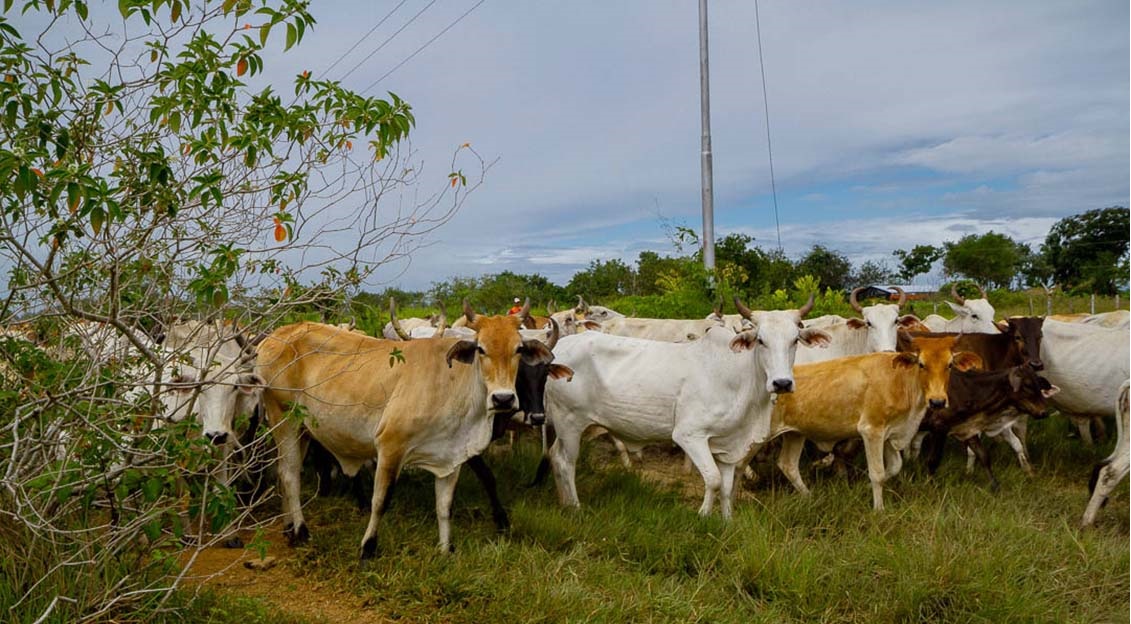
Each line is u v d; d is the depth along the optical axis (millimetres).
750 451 7109
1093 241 48531
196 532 5984
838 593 5242
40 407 4145
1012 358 9273
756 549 5652
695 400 6934
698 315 14922
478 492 7148
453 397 5703
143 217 4277
